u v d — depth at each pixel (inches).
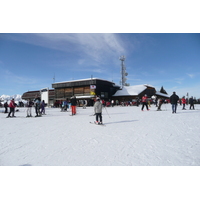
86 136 278.8
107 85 1756.9
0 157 196.5
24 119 541.6
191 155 186.2
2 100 1822.1
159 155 188.4
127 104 1585.9
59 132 315.9
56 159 186.2
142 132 294.8
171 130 303.7
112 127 350.9
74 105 644.7
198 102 1660.9
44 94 1998.0
